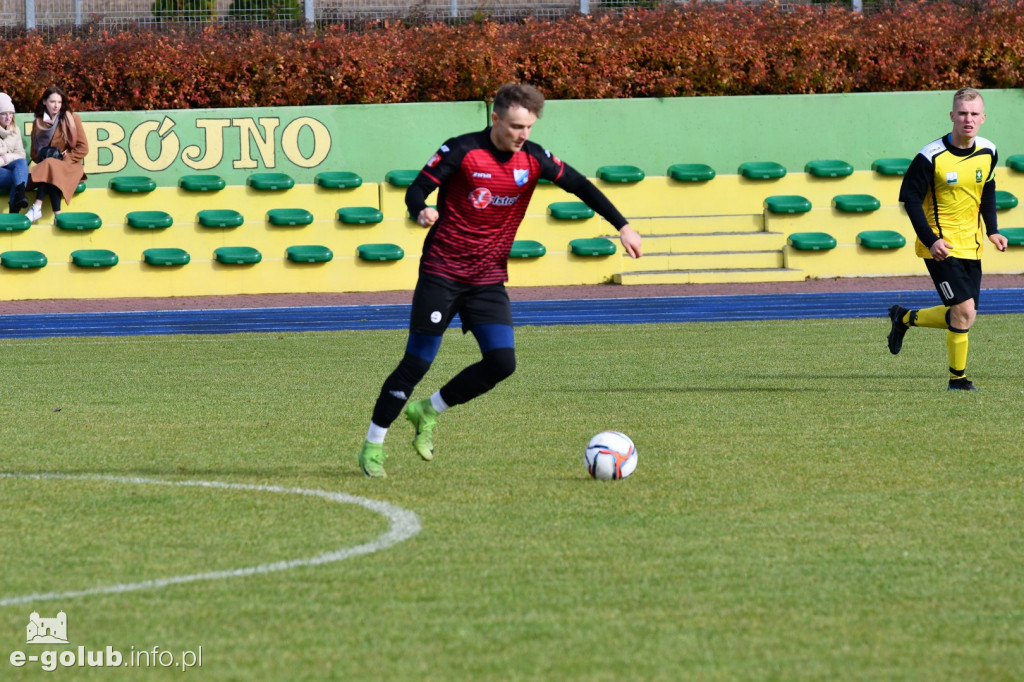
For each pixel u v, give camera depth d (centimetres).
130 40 6525
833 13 7131
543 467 1956
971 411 2466
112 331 4525
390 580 1322
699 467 1936
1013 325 4294
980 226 2756
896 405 2558
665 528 1542
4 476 1914
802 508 1647
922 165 2727
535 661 1076
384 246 5931
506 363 1883
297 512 1650
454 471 1930
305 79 6588
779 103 6556
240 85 6538
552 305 5216
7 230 5559
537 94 1758
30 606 1240
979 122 2705
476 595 1266
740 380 3003
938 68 6975
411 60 6719
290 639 1138
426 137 6419
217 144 6162
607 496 1731
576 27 6906
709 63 6788
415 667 1063
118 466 1997
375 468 1881
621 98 6625
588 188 1839
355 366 3447
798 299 5356
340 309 5188
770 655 1088
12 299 5559
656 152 6506
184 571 1362
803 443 2138
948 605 1227
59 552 1445
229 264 5784
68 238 5650
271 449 2153
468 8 7344
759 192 6347
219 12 7131
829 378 3017
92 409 2645
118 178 5884
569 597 1257
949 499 1694
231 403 2725
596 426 2348
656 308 5084
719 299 5378
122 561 1405
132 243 5731
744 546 1452
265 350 3891
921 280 6078
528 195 1836
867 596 1257
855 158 6625
